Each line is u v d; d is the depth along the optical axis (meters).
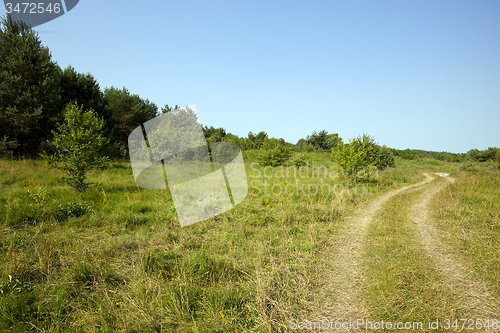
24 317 2.52
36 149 14.34
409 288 3.37
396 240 5.16
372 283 3.51
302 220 6.37
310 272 3.75
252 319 2.69
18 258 3.40
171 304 2.82
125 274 3.48
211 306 2.79
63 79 17.91
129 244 4.41
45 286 3.05
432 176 18.86
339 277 3.69
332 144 40.69
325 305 3.02
